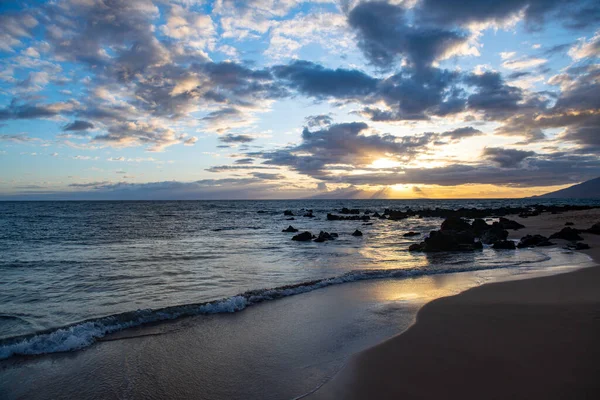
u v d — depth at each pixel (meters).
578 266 15.69
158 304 10.06
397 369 5.88
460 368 5.85
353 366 6.01
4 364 6.36
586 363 5.93
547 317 8.35
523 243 23.61
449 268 15.62
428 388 5.27
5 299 10.54
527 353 6.36
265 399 5.17
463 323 8.05
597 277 13.05
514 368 5.80
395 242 27.33
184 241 27.39
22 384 5.70
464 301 9.86
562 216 50.59
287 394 5.29
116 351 6.92
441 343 6.91
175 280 13.21
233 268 15.77
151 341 7.41
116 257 18.81
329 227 43.34
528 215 57.16
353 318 8.77
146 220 52.94
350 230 39.22
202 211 86.94
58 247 23.02
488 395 5.02
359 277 13.57
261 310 9.53
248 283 12.80
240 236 31.73
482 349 6.58
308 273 14.76
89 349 7.00
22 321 8.57
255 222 51.91
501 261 17.72
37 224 42.81
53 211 78.38
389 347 6.77
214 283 12.75
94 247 23.17
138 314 8.69
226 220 55.78
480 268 15.71
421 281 13.09
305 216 66.38
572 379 5.41
